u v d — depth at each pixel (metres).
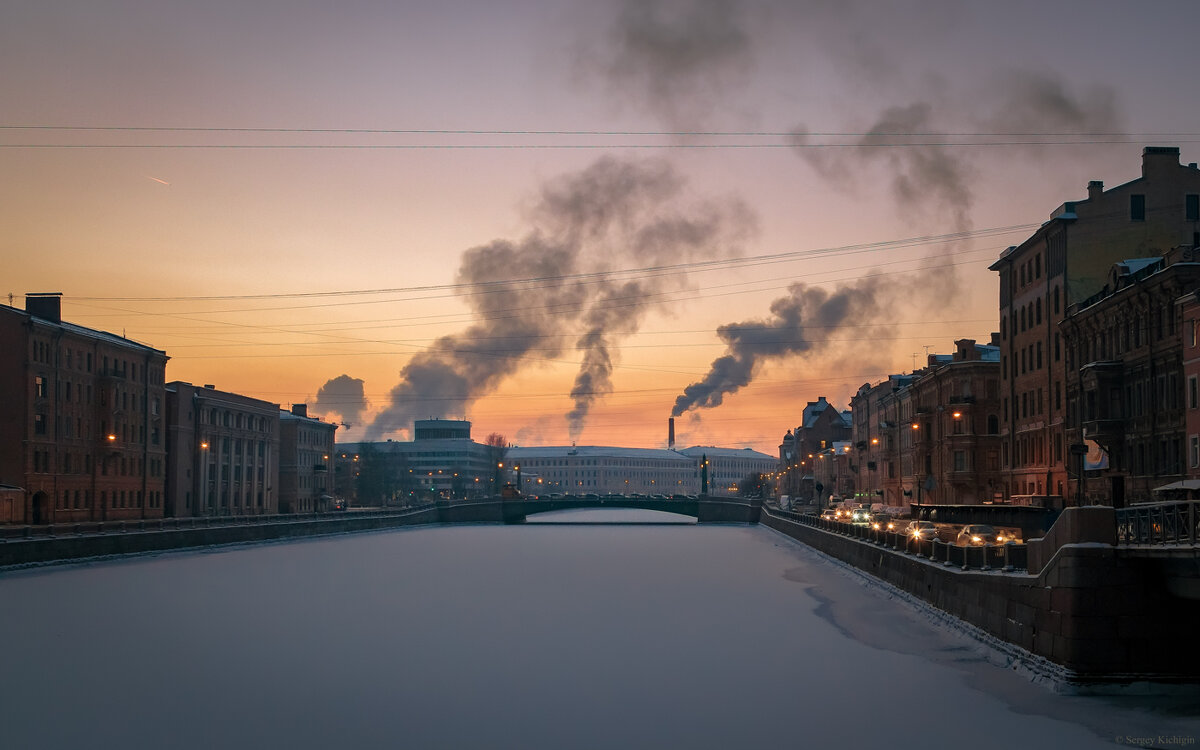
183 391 155.12
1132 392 83.25
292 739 35.88
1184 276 74.94
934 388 140.38
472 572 95.00
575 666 47.59
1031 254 109.12
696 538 160.25
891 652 50.28
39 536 90.06
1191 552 34.94
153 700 41.00
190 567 95.56
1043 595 42.12
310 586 80.31
